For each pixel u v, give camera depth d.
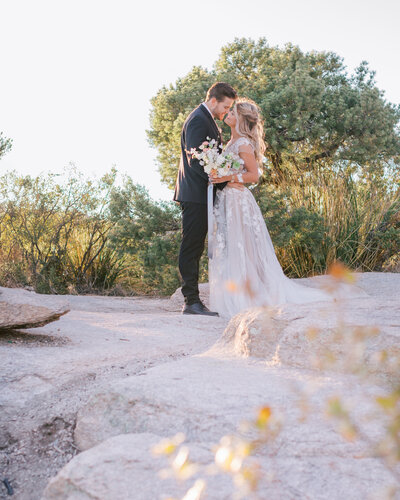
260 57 11.42
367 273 7.07
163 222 7.90
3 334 3.27
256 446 1.52
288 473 1.37
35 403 2.26
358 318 2.25
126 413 1.83
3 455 1.92
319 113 9.54
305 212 8.12
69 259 8.85
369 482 1.33
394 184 9.76
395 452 1.19
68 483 1.33
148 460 1.37
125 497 1.25
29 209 8.69
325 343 2.11
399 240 8.66
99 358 2.86
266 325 2.32
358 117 9.65
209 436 1.60
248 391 1.86
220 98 4.84
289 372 2.09
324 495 1.28
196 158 4.78
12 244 8.72
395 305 2.51
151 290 8.80
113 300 6.79
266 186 8.62
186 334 3.67
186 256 4.88
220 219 4.94
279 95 9.21
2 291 3.36
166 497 1.23
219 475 1.31
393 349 1.95
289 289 4.94
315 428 1.58
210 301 4.89
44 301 3.34
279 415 1.66
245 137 4.98
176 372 2.11
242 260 4.78
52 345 3.14
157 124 10.74
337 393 1.83
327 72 11.84
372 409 1.68
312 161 9.78
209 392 1.85
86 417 1.94
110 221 8.48
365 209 9.10
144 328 3.85
